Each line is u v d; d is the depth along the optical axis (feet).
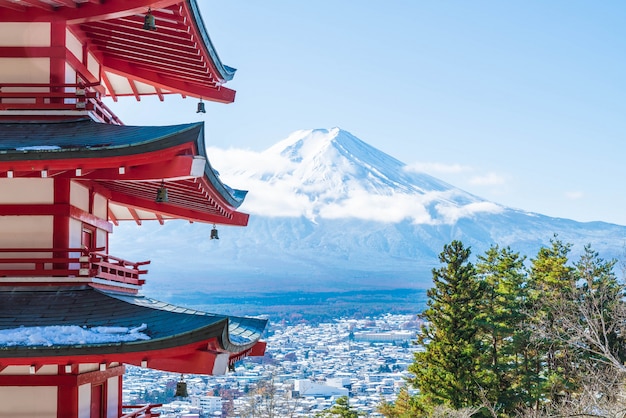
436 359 187.93
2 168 55.72
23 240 61.31
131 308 58.95
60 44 63.98
